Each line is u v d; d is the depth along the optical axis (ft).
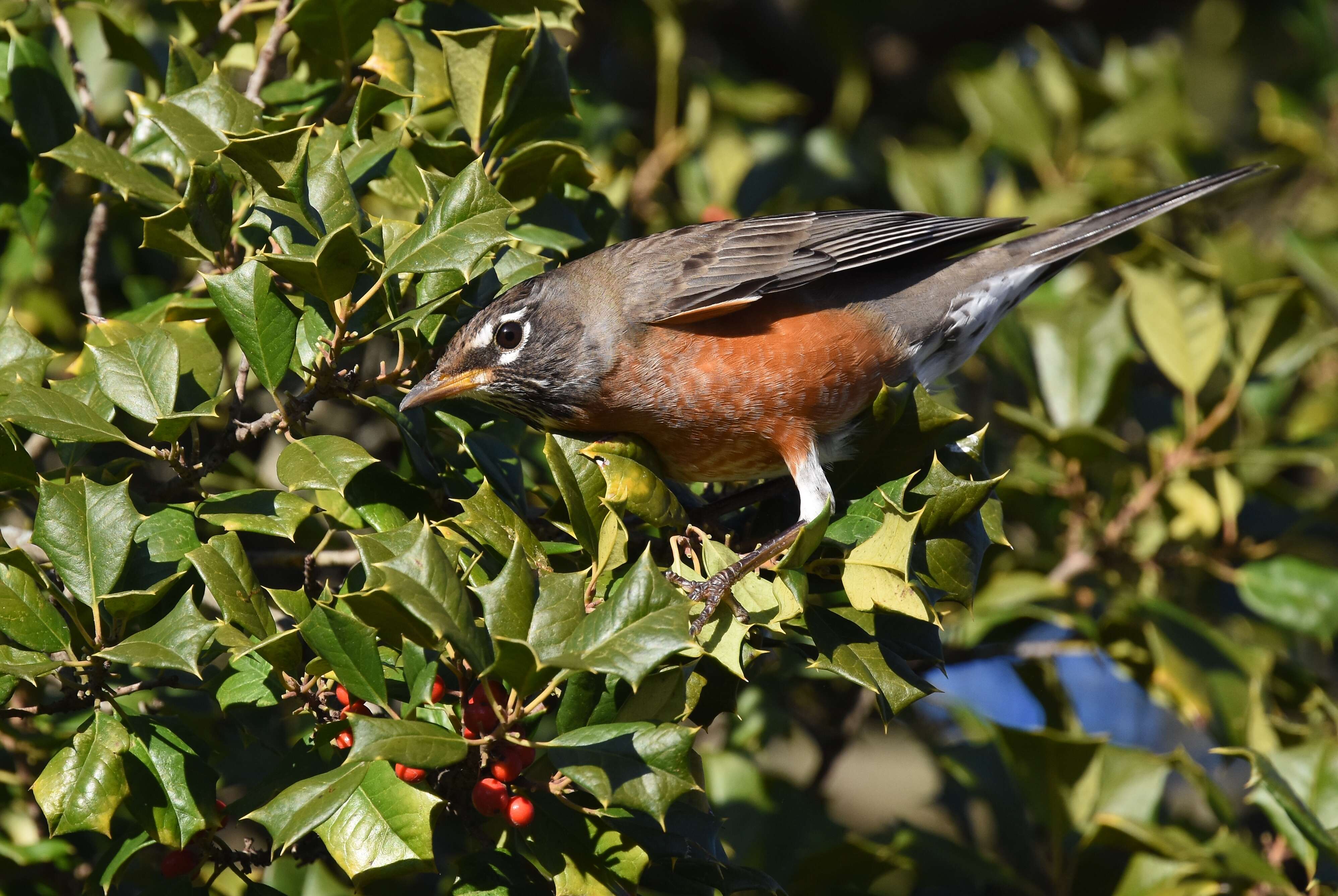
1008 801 32.37
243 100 22.52
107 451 26.99
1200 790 29.84
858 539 21.79
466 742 16.53
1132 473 34.68
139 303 31.27
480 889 18.19
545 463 29.07
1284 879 27.40
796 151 40.96
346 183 20.77
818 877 29.17
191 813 18.61
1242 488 33.63
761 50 53.06
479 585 19.11
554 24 26.86
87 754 18.45
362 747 15.81
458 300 21.03
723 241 28.07
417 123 28.81
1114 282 42.16
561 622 16.87
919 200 41.29
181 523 20.21
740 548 26.05
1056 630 37.68
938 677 36.91
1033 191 43.91
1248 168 32.27
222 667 23.30
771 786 31.96
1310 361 38.47
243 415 31.17
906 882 33.19
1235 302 33.86
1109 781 30.73
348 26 24.80
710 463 27.71
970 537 21.11
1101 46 56.34
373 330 21.59
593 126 36.94
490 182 21.25
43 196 26.76
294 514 20.39
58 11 27.14
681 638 15.97
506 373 25.98
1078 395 34.53
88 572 18.78
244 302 20.39
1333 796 26.86
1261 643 37.35
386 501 21.34
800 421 27.12
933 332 29.60
